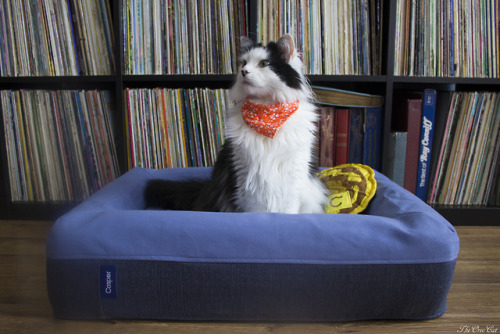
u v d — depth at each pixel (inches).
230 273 38.7
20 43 76.4
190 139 78.0
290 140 47.7
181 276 38.9
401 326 40.1
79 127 79.3
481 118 76.2
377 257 38.5
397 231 39.4
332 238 38.8
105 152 80.6
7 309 43.0
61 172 81.7
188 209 61.8
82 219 41.3
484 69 75.6
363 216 41.9
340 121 77.6
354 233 39.1
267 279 38.7
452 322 40.9
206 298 39.4
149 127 77.2
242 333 38.7
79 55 77.7
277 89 48.0
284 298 39.3
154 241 38.9
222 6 74.6
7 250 62.0
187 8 74.4
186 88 84.7
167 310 40.0
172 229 39.2
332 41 75.4
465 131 77.0
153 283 39.0
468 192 79.8
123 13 73.9
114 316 40.5
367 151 78.1
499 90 83.7
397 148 77.5
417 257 38.5
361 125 77.6
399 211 45.9
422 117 76.9
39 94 77.7
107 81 76.9
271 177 47.6
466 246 65.0
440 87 87.4
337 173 62.6
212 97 76.5
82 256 38.7
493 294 47.5
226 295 39.3
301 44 75.2
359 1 73.9
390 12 71.6
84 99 77.9
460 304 44.9
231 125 50.6
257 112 48.4
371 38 75.7
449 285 40.2
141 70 76.5
